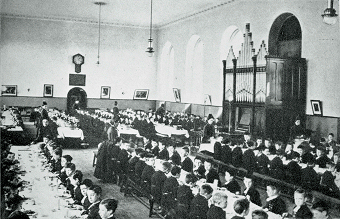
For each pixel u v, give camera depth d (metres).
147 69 33.47
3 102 29.62
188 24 27.77
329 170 9.65
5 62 29.52
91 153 18.38
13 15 29.48
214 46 24.27
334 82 15.15
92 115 25.25
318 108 15.81
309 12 16.31
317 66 15.98
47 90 30.73
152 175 9.42
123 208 10.17
